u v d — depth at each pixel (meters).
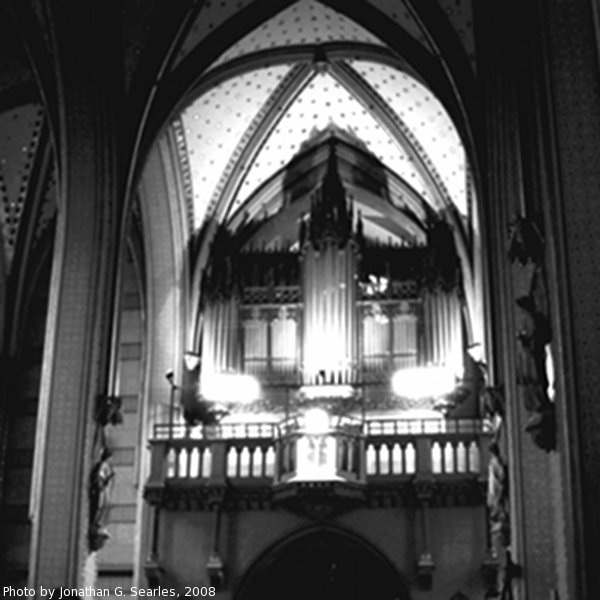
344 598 23.06
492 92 17.59
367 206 26.67
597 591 10.70
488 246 18.25
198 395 24.31
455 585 21.47
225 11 21.06
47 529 17.59
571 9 12.53
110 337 18.97
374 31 21.11
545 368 12.83
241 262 26.08
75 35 19.06
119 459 24.08
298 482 21.66
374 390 24.02
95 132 19.25
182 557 22.23
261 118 24.55
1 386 23.91
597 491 11.02
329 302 24.16
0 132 22.62
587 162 12.02
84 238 19.00
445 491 21.86
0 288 24.11
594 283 11.66
